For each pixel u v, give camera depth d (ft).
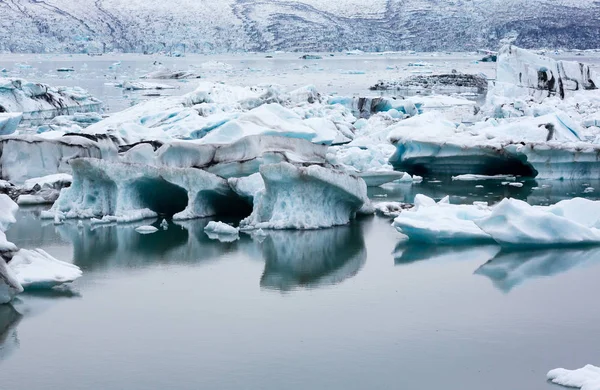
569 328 34.71
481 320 35.65
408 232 49.98
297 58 526.98
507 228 47.98
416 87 216.33
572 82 137.80
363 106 127.65
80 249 48.75
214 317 36.17
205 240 50.75
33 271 40.78
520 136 82.53
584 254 46.62
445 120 92.07
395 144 82.99
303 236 51.44
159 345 32.86
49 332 34.45
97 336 33.94
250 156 63.41
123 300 38.70
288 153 62.64
